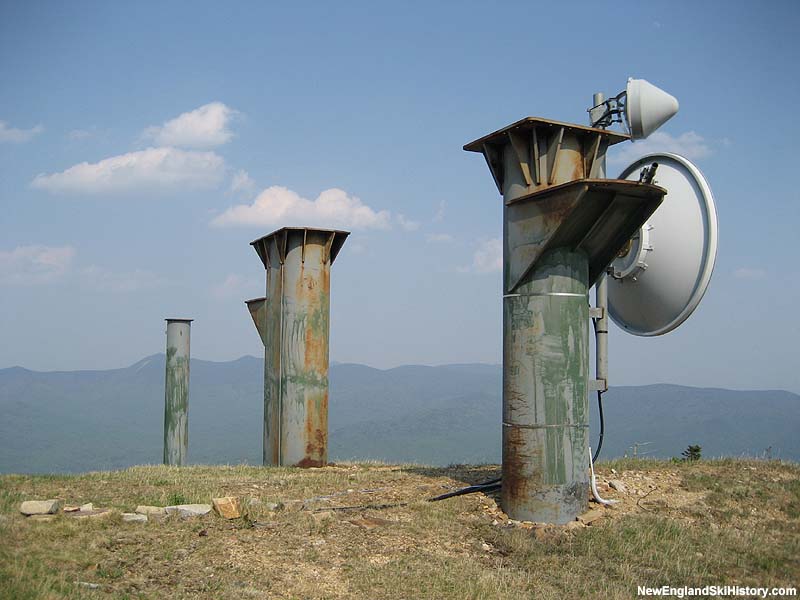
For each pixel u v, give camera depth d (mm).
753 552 10492
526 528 11328
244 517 11133
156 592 8352
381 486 14094
